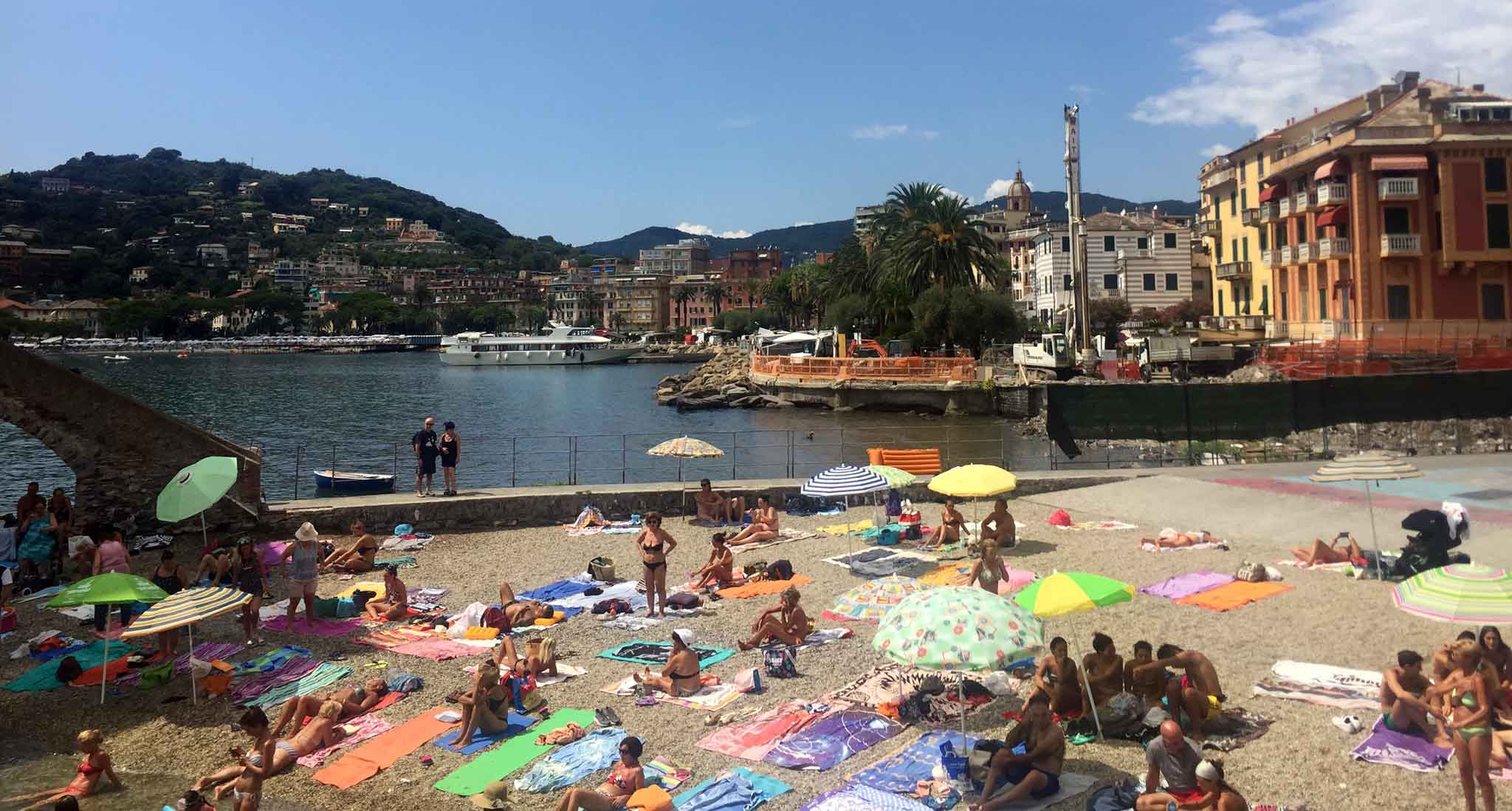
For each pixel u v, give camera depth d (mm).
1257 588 15859
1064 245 99000
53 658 14422
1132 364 62812
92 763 10320
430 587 17922
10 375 19672
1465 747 8258
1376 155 55781
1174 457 33125
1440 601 9570
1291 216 64562
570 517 23609
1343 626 13789
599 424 65438
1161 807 8102
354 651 14344
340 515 21984
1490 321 55094
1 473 42125
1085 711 10602
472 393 100750
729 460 43969
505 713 11297
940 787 9234
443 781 10078
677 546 21016
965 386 65125
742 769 9961
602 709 11422
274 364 182750
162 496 15656
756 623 14070
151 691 13117
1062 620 14445
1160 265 97938
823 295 118688
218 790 10117
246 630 14727
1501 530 18922
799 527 22875
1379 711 10602
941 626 9461
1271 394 34812
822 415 67812
